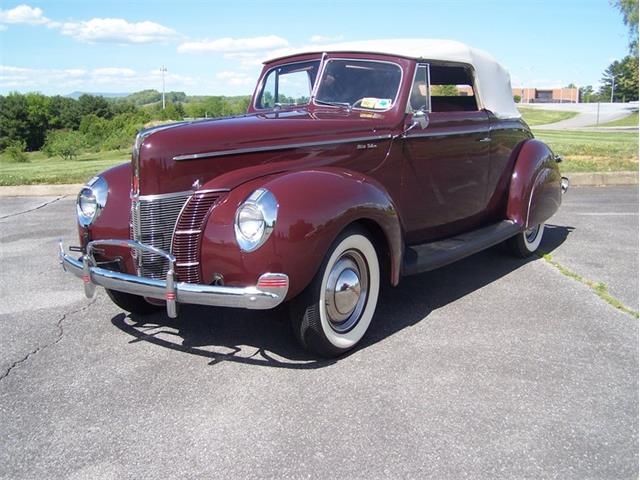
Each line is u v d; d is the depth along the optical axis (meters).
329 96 4.66
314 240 3.24
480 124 5.15
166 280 3.23
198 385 3.30
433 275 5.38
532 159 5.68
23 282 5.21
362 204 3.51
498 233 5.24
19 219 8.06
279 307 4.50
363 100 4.50
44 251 6.29
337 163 3.96
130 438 2.80
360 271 3.74
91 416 3.00
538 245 6.15
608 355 3.65
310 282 3.37
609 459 2.62
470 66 5.10
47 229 7.39
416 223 4.69
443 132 4.71
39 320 4.30
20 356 3.70
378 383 3.30
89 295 3.63
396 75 4.42
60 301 4.72
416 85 4.46
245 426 2.88
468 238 5.03
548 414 2.98
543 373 3.41
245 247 3.18
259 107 5.31
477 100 5.30
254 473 2.53
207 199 3.42
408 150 4.42
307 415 2.98
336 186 3.46
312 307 3.40
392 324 4.18
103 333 4.07
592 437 2.79
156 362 3.60
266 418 2.95
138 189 3.49
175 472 2.55
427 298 4.73
